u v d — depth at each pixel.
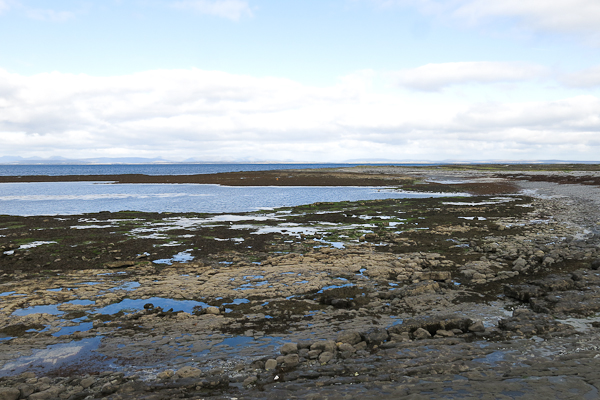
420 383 6.96
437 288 13.05
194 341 9.48
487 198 43.88
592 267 14.75
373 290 13.17
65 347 9.23
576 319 9.88
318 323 10.52
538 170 106.88
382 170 114.56
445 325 9.69
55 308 11.92
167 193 57.28
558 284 12.29
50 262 17.42
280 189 63.41
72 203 44.34
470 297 12.29
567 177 73.56
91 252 19.28
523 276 14.36
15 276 15.39
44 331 10.20
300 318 10.90
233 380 7.51
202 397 6.92
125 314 11.33
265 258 18.17
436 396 6.46
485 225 26.02
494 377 7.05
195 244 21.19
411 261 16.89
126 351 8.98
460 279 14.27
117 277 15.22
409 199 43.16
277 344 9.25
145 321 10.76
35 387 7.39
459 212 32.69
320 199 47.53
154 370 8.10
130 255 18.77
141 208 39.47
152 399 6.91
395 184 68.81
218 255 18.80
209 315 11.13
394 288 13.41
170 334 9.91
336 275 15.08
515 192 51.16
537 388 6.57
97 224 28.12
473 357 7.97
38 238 22.80
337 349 8.78
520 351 8.17
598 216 28.73
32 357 8.75
